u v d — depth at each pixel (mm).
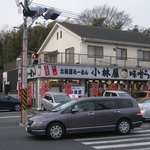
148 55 29984
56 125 9703
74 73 23906
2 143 9164
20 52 42469
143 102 15781
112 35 29609
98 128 10242
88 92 24953
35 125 9570
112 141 9438
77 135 10750
